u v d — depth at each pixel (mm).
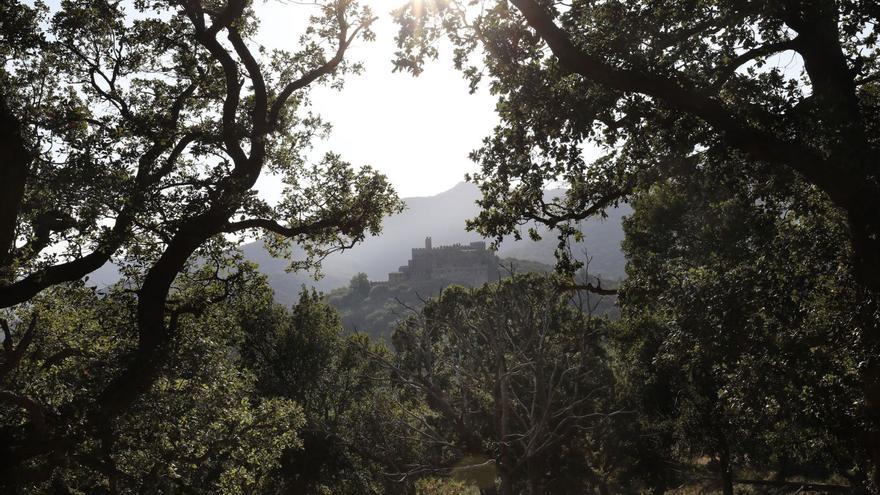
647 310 19844
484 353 31938
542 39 12742
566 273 14953
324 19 18734
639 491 51719
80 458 13703
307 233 17984
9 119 12234
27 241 13992
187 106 18484
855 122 11305
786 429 20469
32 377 14805
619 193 14508
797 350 13219
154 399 15609
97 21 15930
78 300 16547
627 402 42969
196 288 17688
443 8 12656
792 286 13352
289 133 20109
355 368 44219
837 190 11172
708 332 13633
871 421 12656
